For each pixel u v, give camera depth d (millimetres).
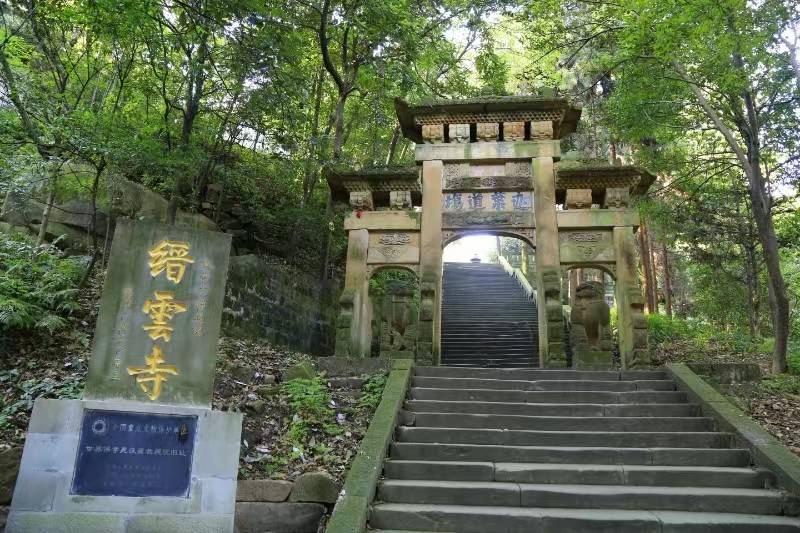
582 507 6504
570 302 18109
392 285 11414
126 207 14375
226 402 8266
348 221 13008
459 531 6082
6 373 8250
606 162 13016
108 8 9719
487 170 13164
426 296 11930
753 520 6047
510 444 7926
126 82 13406
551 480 7023
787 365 11969
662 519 6035
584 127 19859
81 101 13781
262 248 17422
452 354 15711
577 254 12406
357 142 19656
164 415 5512
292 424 7988
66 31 13500
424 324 11703
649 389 9641
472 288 21672
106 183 13219
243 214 17219
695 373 9898
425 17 15695
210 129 14789
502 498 6586
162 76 13445
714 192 16219
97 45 12844
